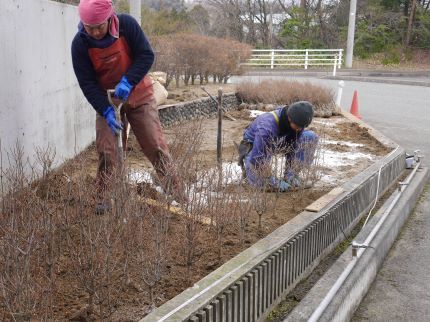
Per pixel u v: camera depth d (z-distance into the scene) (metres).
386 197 6.20
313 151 5.53
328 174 6.27
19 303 2.56
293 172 5.26
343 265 4.06
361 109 14.74
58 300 2.91
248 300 3.19
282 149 5.13
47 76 5.36
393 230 5.11
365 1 38.75
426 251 4.97
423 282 4.34
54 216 3.48
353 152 7.77
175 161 4.43
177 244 3.65
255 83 13.73
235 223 4.11
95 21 3.81
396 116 13.41
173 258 3.52
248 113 11.90
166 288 3.14
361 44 38.28
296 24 39.44
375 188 5.91
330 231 4.61
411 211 6.05
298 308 3.41
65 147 5.99
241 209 3.98
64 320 2.72
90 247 3.01
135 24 4.18
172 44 13.23
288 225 4.10
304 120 5.08
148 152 4.59
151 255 3.26
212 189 4.50
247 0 42.19
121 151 4.00
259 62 30.44
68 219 3.41
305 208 4.67
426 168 7.62
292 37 40.66
